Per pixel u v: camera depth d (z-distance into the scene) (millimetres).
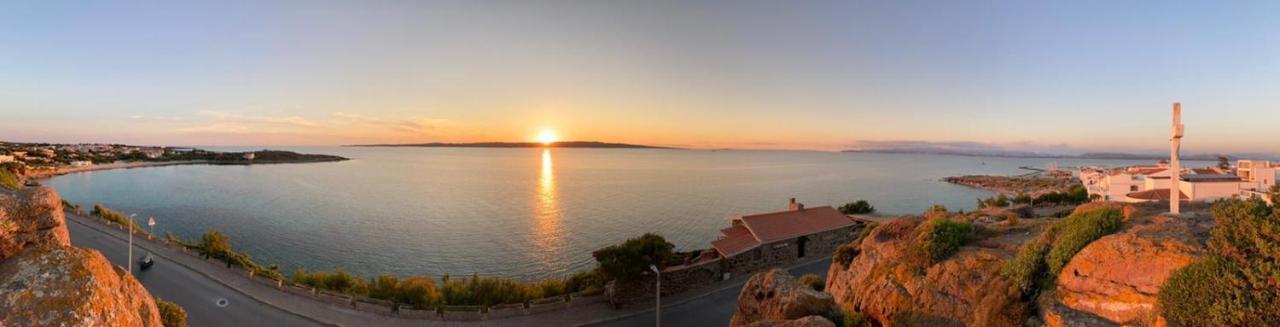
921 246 26609
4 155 182125
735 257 47969
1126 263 17828
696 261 50406
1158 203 30109
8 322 9352
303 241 84562
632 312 40344
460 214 113438
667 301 42500
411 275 67250
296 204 126250
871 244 33219
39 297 9797
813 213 60031
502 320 39250
